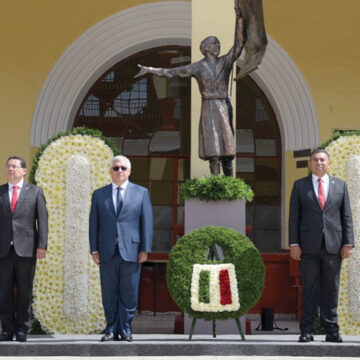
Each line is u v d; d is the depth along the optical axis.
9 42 17.39
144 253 9.98
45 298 11.40
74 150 11.52
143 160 18.11
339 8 17.58
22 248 9.89
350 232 10.02
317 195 10.04
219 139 11.23
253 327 14.05
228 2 11.92
